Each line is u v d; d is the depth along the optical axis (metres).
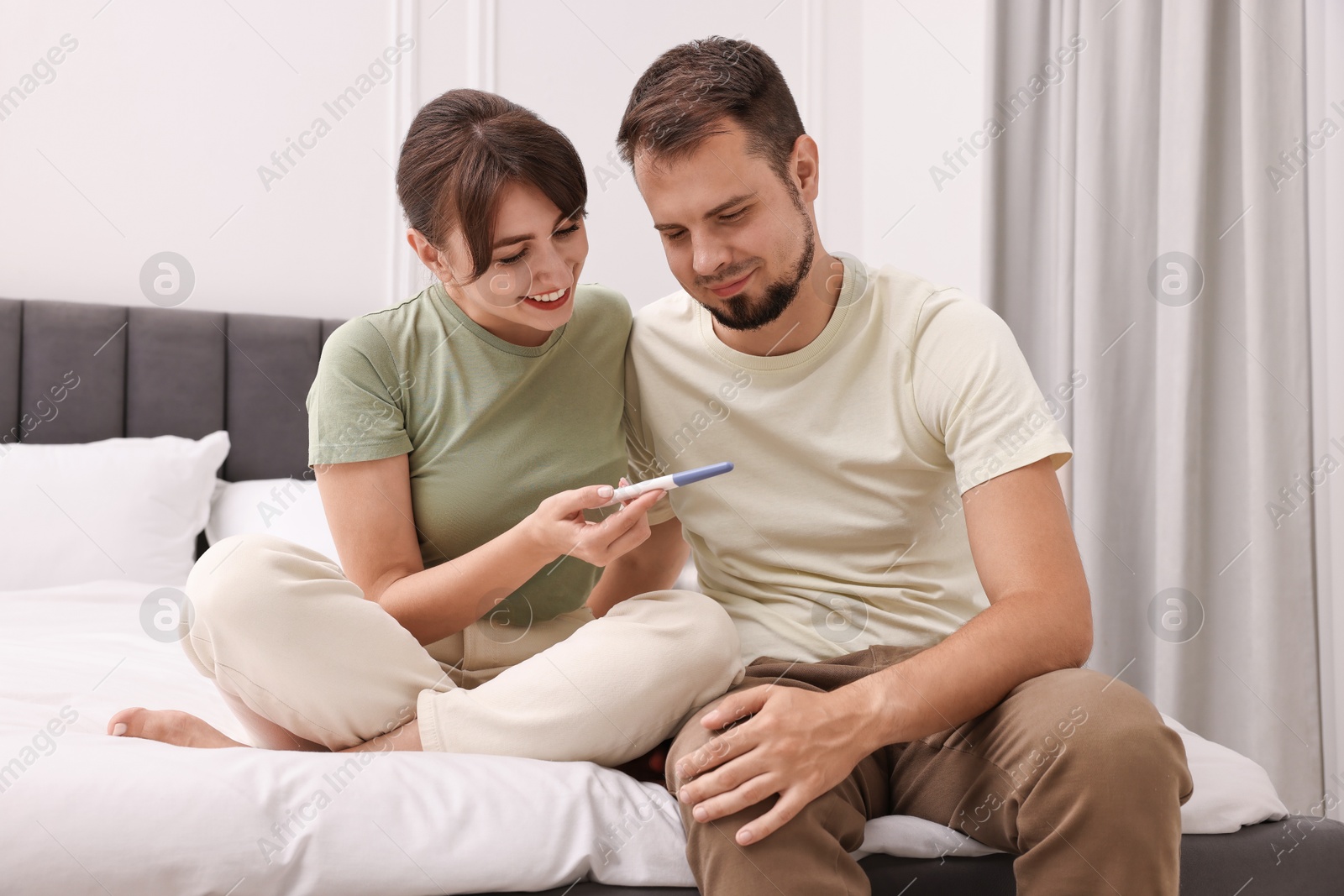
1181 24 1.94
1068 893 0.76
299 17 2.64
